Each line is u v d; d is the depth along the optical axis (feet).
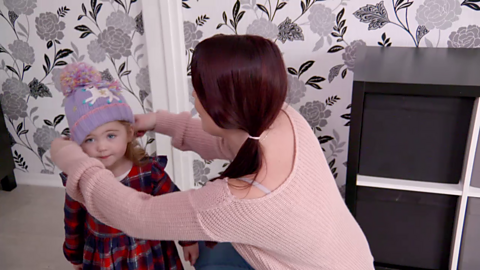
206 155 4.30
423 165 4.30
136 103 6.34
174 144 4.34
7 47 6.29
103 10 5.79
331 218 3.11
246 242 3.01
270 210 2.78
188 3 5.54
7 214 6.56
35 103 6.63
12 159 6.98
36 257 5.68
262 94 2.62
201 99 2.74
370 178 4.46
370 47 5.22
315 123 5.89
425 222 4.54
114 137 3.76
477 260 4.55
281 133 3.02
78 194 3.32
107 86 3.78
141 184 4.07
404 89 3.84
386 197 4.49
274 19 5.41
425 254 4.71
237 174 2.84
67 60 6.22
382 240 4.74
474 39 5.03
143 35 5.84
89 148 3.71
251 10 5.42
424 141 4.18
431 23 5.05
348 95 5.62
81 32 5.99
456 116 4.01
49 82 6.42
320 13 5.26
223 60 2.60
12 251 5.79
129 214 3.04
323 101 5.73
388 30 5.20
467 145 4.09
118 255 4.00
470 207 4.33
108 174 3.24
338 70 5.51
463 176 4.22
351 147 4.19
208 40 2.76
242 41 2.69
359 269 3.43
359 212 4.64
